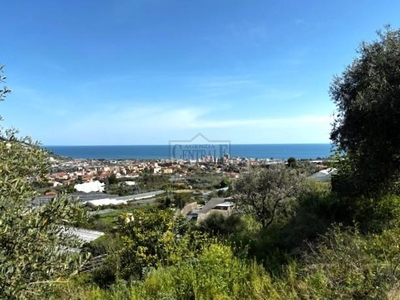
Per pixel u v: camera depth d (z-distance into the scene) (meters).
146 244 9.03
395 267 3.45
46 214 2.44
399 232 5.18
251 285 5.03
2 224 2.10
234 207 15.09
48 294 2.33
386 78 6.86
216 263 5.55
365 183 7.09
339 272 3.52
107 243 9.76
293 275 4.85
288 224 8.13
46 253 2.35
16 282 2.01
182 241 9.05
